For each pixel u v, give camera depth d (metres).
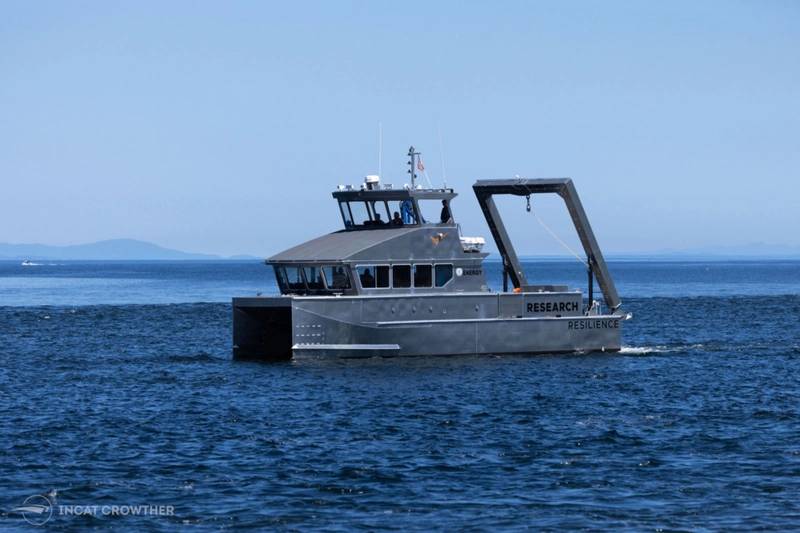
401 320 135.62
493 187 151.62
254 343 145.75
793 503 73.94
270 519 70.75
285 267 141.38
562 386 121.69
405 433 95.62
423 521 70.38
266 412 105.62
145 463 84.56
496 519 70.75
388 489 77.38
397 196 140.50
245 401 111.88
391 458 86.12
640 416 104.38
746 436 94.69
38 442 91.94
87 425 99.56
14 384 126.75
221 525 69.69
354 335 134.00
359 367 131.62
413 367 131.50
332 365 132.62
